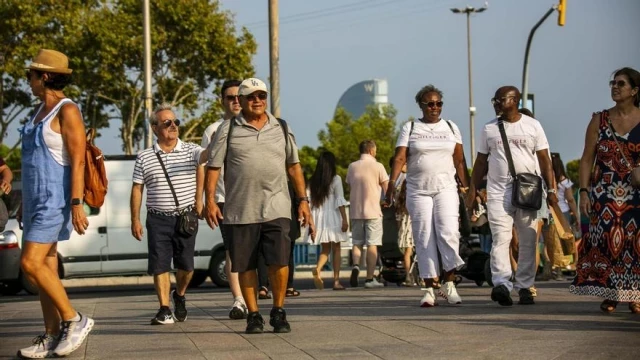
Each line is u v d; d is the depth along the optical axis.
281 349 12.12
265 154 13.88
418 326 14.12
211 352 12.09
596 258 15.25
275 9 37.53
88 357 12.04
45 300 12.41
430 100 17.83
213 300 21.61
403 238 26.05
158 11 65.88
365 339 12.80
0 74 59.78
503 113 17.62
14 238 29.31
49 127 12.08
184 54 67.44
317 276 25.72
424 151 17.73
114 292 31.89
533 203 17.17
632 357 10.71
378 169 25.44
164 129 15.83
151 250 15.72
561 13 44.69
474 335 12.86
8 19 59.06
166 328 15.13
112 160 30.89
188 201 15.84
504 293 17.12
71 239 30.14
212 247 31.73
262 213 13.84
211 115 68.19
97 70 63.84
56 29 61.62
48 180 12.06
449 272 17.89
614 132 15.23
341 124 107.56
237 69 67.88
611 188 15.18
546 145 17.59
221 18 67.69
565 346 11.60
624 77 15.05
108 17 64.06
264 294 21.66
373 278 25.61
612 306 15.52
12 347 13.60
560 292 20.33
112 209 30.62
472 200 18.02
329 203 25.61
